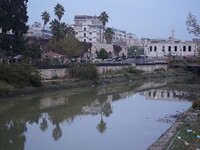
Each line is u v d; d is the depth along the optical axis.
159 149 20.12
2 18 54.22
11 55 59.50
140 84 73.62
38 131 27.09
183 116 31.98
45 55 73.75
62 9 94.62
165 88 66.06
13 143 23.22
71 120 32.03
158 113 36.38
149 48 135.62
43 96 47.28
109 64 78.19
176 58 117.62
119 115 35.03
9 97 43.84
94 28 143.75
